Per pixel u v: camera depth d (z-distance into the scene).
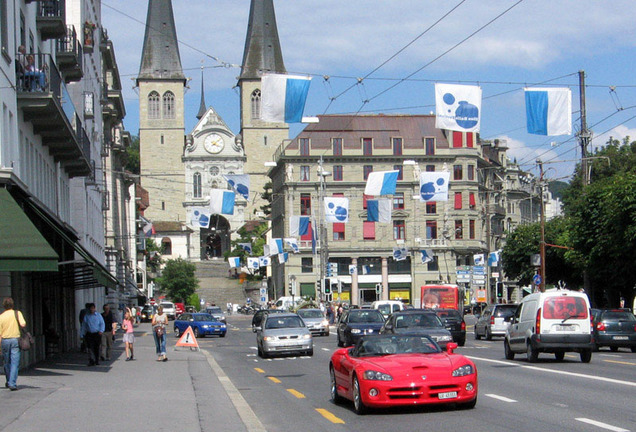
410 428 13.05
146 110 145.38
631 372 22.23
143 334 61.56
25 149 28.44
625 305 60.84
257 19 148.25
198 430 12.42
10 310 17.72
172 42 146.38
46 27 31.41
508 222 109.50
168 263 120.62
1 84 23.61
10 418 13.50
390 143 89.31
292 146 90.00
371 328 36.69
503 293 61.31
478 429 12.68
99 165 61.28
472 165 89.94
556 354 27.95
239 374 25.27
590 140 38.94
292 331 33.53
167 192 145.88
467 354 31.48
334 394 17.02
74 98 47.62
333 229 90.12
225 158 146.12
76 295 43.25
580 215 46.44
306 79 25.97
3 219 19.34
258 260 95.00
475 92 26.06
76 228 45.69
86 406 15.18
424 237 89.69
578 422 13.09
